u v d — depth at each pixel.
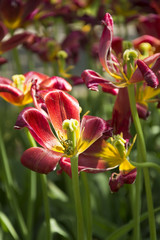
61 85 0.90
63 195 1.39
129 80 0.86
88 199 1.00
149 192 0.90
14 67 2.02
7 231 1.16
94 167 0.84
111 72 0.89
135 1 1.35
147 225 1.32
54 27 1.77
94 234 1.25
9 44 1.17
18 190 1.35
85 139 0.84
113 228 1.25
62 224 1.26
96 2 1.68
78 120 0.87
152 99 0.96
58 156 0.81
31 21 1.38
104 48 0.86
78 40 1.48
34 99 0.85
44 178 1.01
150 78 0.83
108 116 1.59
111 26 0.85
